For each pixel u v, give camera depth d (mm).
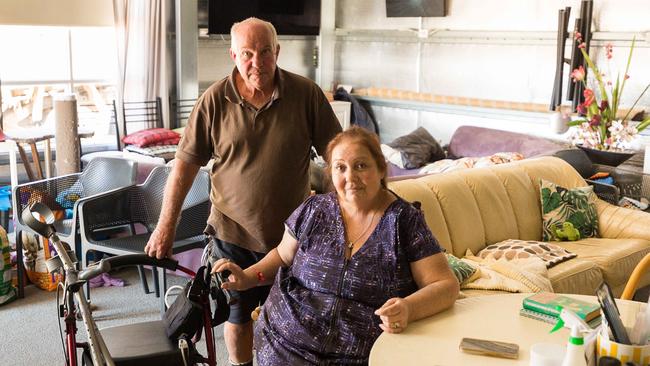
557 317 2143
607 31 6199
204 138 2863
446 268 2223
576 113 6133
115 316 4047
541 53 6668
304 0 7906
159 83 6766
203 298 2340
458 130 6949
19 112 6359
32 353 3578
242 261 2891
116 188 4375
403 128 7891
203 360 2340
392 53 7914
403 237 2211
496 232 4059
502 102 6918
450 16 7328
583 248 4191
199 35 7246
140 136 6219
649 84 6008
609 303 1770
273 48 2725
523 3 6754
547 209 4395
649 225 4391
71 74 6605
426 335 2049
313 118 2873
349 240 2262
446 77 7465
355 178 2205
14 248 4617
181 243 3984
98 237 4594
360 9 8141
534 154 6051
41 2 5973
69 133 5488
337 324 2186
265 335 2305
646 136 5914
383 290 2195
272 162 2793
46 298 4301
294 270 2348
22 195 4234
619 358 1710
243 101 2777
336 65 8422
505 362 1896
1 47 6168
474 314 2203
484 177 4168
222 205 2879
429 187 3791
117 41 6492
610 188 4863
